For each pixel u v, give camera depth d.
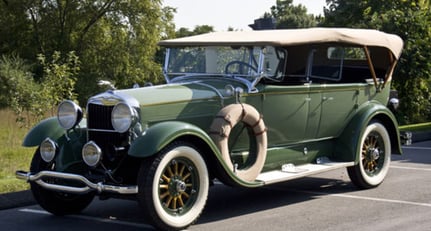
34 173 6.50
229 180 6.29
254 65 6.83
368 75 8.76
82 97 35.97
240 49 6.98
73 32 39.56
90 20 39.41
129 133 6.04
